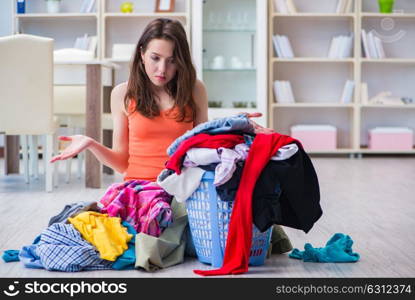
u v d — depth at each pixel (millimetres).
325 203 3531
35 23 6883
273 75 7070
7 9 7004
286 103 6691
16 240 2527
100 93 4234
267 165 1938
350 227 2818
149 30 2176
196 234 2057
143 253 1975
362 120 7133
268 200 1921
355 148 6746
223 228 1974
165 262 2043
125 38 6926
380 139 6758
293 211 1997
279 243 2256
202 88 2365
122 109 2377
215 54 6492
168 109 2293
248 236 1917
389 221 2971
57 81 4766
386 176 4934
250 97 6520
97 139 4238
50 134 4039
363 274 1977
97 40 6566
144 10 6953
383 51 6770
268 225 1907
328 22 7043
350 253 2207
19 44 3988
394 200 3658
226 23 6461
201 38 6418
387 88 7141
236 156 1916
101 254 2002
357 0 6691
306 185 2000
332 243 2285
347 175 5004
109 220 2098
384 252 2303
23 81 4008
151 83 2291
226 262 1951
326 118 7137
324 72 7105
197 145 1969
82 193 3963
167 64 2174
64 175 5094
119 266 2010
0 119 4020
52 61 4027
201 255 2068
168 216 2092
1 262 2133
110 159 2336
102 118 4289
